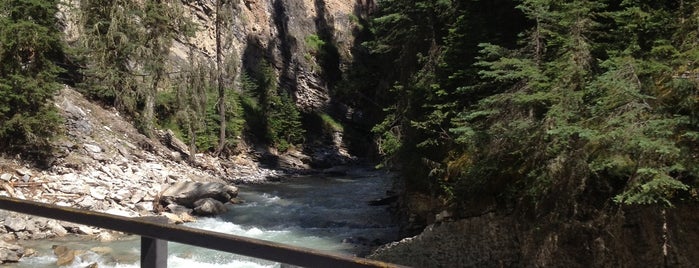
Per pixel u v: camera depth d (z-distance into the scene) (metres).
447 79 14.61
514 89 11.30
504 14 13.85
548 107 10.04
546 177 10.21
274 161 36.50
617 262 9.62
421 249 13.14
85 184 19.67
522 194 11.34
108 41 27.45
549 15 10.59
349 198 23.98
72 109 23.94
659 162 8.17
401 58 18.19
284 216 19.89
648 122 8.20
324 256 2.61
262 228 18.16
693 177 8.69
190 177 25.59
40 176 19.30
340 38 51.00
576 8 10.26
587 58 10.23
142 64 29.31
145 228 3.23
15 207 3.95
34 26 20.38
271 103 40.53
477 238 12.22
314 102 46.22
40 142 20.09
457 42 14.30
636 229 9.44
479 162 11.86
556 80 9.95
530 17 11.01
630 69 8.90
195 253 13.34
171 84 32.28
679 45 9.36
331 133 44.12
